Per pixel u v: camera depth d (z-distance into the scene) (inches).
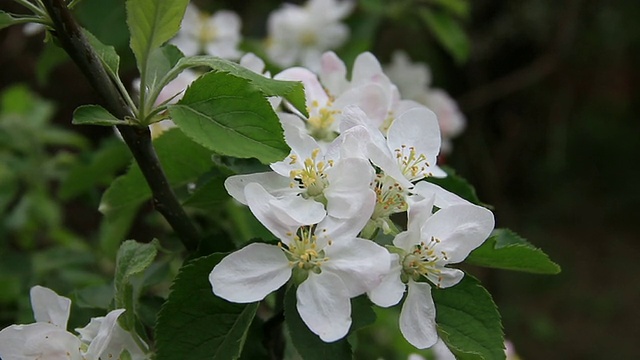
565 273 58.2
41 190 23.1
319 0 25.4
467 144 48.3
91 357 11.4
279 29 25.5
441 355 18.8
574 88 56.3
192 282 11.7
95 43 12.4
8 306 18.6
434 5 28.6
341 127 11.9
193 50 22.5
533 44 47.4
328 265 11.3
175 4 11.5
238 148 11.3
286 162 11.9
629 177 63.9
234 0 36.4
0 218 22.6
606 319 55.4
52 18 11.5
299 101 12.1
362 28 27.9
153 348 12.3
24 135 23.5
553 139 55.1
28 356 11.6
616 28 51.3
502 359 12.1
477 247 12.0
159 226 20.3
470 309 12.3
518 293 55.6
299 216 11.3
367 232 11.8
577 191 64.1
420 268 11.7
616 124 62.6
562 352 52.6
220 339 11.7
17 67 34.4
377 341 20.6
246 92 11.5
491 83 48.0
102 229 18.9
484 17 46.3
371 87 13.2
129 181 13.9
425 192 12.1
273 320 12.7
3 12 11.5
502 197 57.4
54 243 25.8
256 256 11.3
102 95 11.9
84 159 20.8
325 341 11.0
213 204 13.2
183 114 11.6
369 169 11.4
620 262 59.9
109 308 12.3
